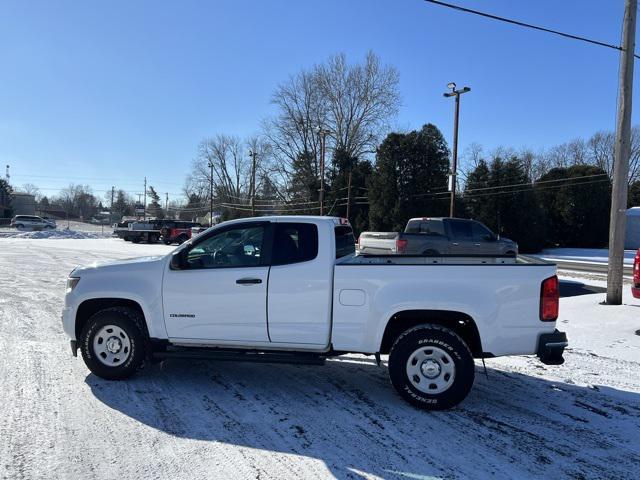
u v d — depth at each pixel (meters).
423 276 4.65
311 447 3.81
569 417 4.47
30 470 3.39
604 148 62.94
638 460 3.68
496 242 16.64
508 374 5.73
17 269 16.66
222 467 3.49
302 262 4.89
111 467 3.46
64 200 135.75
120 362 5.25
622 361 6.25
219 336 5.06
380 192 40.38
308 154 57.88
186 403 4.70
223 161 78.25
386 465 3.55
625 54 9.79
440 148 40.00
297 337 4.89
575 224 40.19
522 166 37.50
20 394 4.86
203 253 5.23
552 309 4.53
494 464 3.58
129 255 23.38
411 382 4.60
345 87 55.72
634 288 8.18
